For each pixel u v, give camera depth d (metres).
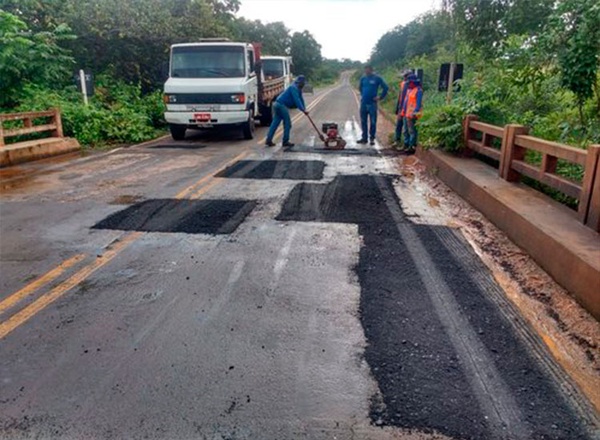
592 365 2.73
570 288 3.52
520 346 2.91
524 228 4.38
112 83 15.13
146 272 3.98
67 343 2.93
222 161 9.17
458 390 2.50
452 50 18.36
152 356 2.80
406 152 10.16
